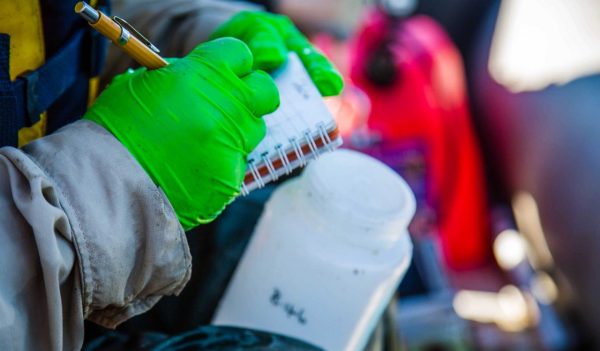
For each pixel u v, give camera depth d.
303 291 0.68
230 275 0.79
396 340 0.89
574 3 1.58
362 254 0.68
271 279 0.69
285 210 0.70
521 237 1.70
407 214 0.68
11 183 0.46
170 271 0.52
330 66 0.68
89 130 0.50
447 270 1.69
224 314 0.72
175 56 0.87
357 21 1.56
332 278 0.68
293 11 1.49
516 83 1.70
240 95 0.53
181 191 0.52
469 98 1.93
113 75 0.86
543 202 1.51
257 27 0.68
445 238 1.78
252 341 0.62
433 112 1.74
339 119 1.53
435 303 1.39
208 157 0.52
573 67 1.51
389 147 1.75
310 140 0.59
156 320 0.79
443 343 1.36
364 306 0.68
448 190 1.77
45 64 0.58
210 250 0.81
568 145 1.43
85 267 0.47
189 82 0.52
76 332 0.50
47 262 0.44
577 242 1.36
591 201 1.32
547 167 1.50
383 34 1.80
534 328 1.48
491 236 1.79
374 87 1.78
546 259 1.52
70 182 0.47
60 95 0.63
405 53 1.76
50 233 0.44
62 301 0.49
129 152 0.50
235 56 0.55
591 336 1.35
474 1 1.88
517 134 1.66
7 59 0.50
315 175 0.68
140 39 0.54
